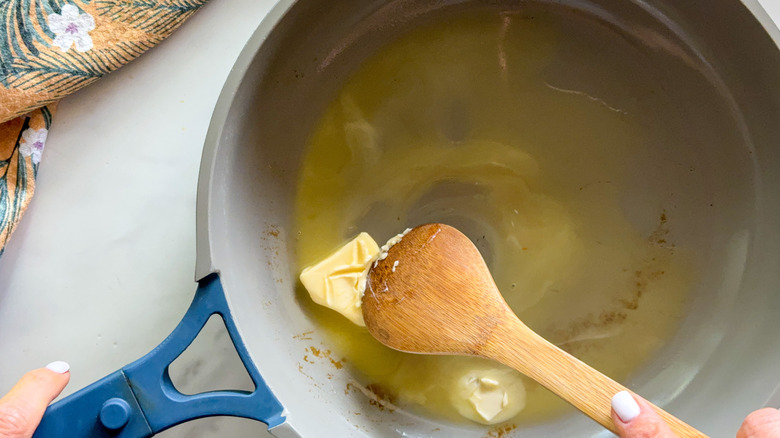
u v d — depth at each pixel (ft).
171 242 1.39
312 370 1.36
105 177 1.39
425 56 1.47
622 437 1.19
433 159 1.51
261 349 1.26
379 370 1.43
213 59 1.39
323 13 1.35
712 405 1.33
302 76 1.39
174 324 1.39
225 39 1.39
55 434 1.15
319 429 1.27
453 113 1.49
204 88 1.39
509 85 1.48
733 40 1.30
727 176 1.39
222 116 1.20
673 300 1.43
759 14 1.24
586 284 1.47
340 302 1.37
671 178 1.44
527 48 1.46
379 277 1.35
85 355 1.39
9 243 1.37
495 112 1.49
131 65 1.38
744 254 1.38
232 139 1.24
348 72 1.45
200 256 1.17
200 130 1.40
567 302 1.47
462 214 1.52
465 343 1.28
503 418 1.43
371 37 1.44
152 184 1.39
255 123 1.30
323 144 1.45
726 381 1.34
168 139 1.39
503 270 1.50
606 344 1.45
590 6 1.41
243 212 1.30
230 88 1.20
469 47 1.47
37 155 1.36
